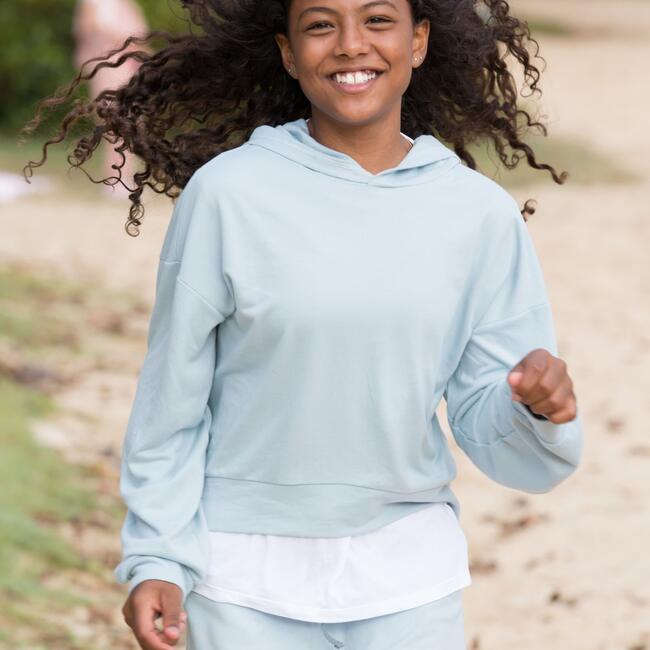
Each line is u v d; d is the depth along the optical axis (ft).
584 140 119.44
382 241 19.21
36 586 33.45
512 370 17.97
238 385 19.76
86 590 34.14
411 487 19.88
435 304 19.27
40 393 47.62
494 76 23.72
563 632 34.65
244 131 23.11
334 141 20.26
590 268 74.74
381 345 19.07
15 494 37.96
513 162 24.53
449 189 19.77
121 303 62.03
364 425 19.34
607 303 67.62
